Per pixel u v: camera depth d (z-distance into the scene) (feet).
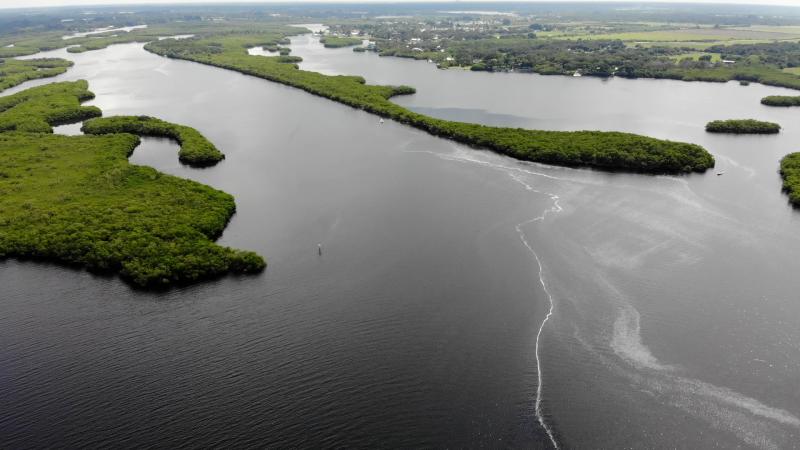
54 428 237.04
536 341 280.31
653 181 476.95
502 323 294.05
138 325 300.81
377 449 224.53
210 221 391.65
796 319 293.23
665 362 265.95
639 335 283.38
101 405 248.11
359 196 453.99
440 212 420.77
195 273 336.90
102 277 344.49
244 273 346.13
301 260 359.46
